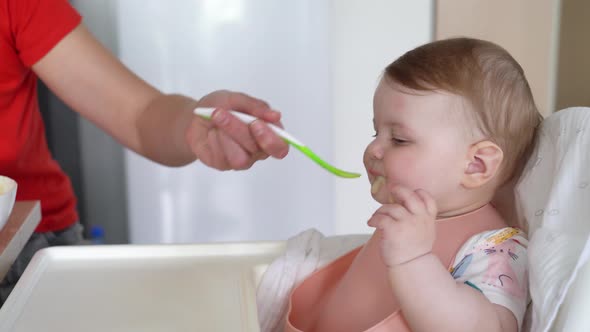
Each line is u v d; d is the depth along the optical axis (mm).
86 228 2148
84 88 1039
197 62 1858
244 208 1957
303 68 1894
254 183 1947
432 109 710
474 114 708
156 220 1942
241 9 1844
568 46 1751
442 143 708
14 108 1062
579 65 1733
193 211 1945
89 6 1994
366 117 2053
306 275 833
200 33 1842
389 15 1997
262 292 824
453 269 700
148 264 868
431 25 2010
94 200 2139
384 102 743
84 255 882
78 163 2146
